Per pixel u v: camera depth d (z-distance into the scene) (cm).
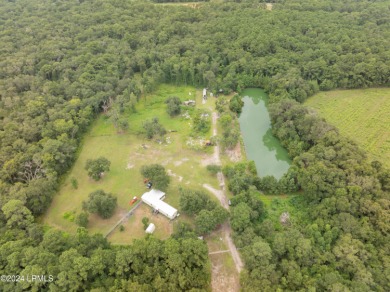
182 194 8362
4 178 8744
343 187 8212
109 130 12031
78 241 7119
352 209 7794
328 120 12300
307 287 6269
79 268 6253
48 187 8644
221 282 7000
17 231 7419
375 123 12069
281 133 11181
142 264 6712
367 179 8194
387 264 6644
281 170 10412
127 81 13612
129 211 8731
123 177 9912
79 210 8800
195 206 8144
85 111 11631
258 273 6544
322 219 7838
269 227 7644
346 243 7069
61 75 13638
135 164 10406
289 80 13425
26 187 8494
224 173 9712
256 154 11088
